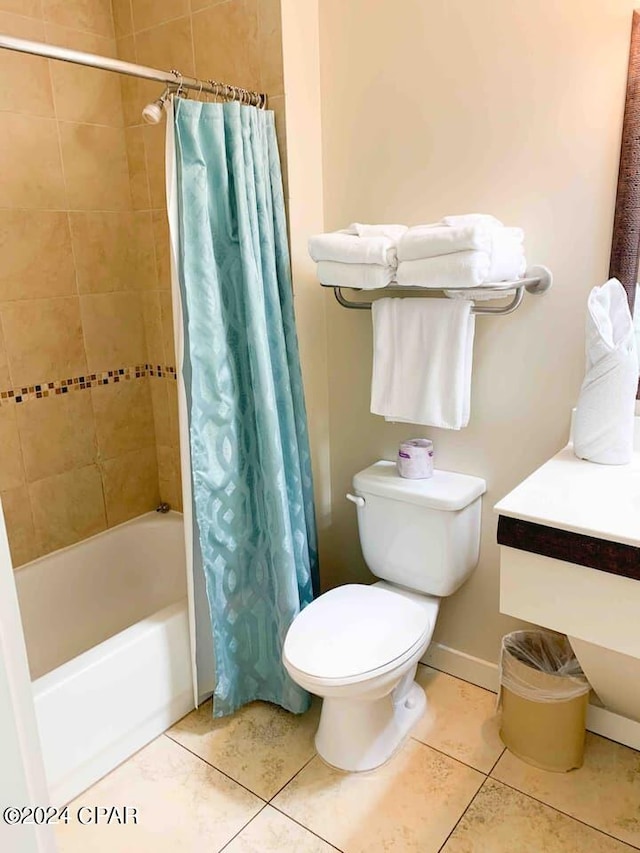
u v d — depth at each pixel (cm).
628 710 177
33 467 221
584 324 167
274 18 177
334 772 177
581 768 174
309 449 205
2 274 203
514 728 179
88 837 158
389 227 175
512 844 153
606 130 153
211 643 202
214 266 169
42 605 225
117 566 248
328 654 162
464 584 206
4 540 81
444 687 211
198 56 198
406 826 159
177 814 164
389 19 178
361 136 192
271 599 196
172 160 160
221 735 192
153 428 261
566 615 133
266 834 158
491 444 190
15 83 197
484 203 175
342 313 211
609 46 148
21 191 204
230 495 185
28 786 88
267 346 179
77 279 225
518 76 162
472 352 183
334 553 238
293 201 193
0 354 206
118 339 242
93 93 218
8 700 83
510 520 133
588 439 157
